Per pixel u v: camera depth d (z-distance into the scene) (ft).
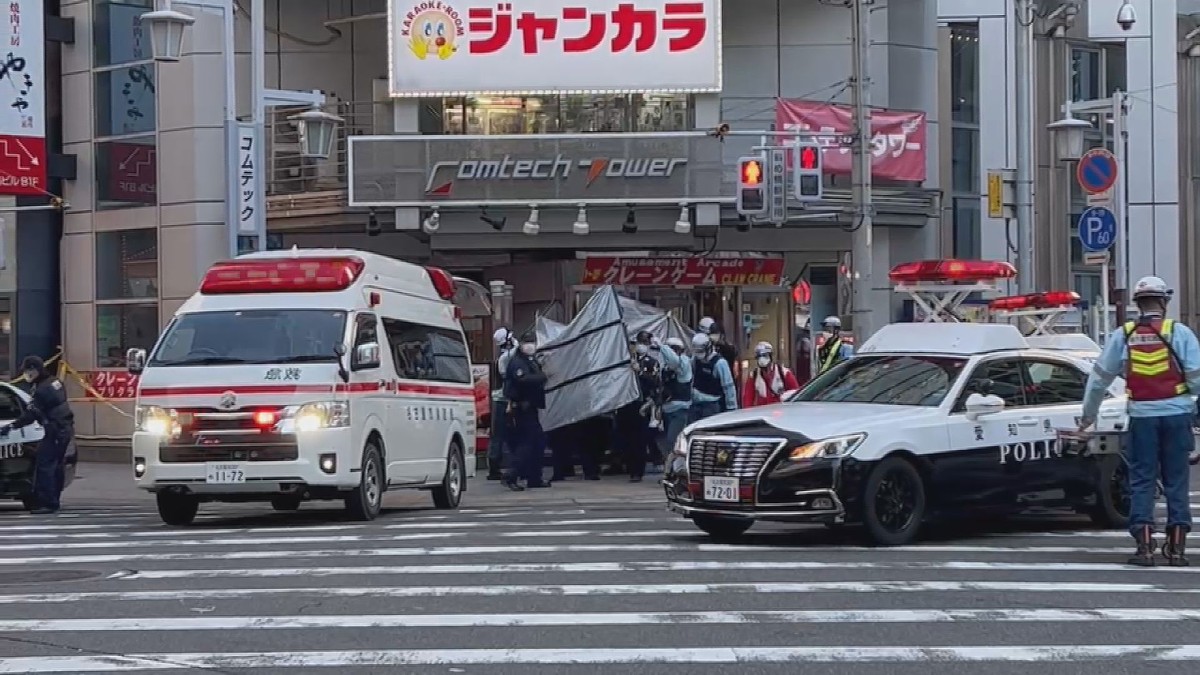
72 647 27.27
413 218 83.82
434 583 34.22
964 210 112.98
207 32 88.94
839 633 27.86
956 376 42.34
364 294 51.65
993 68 114.21
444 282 61.26
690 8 83.41
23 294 94.58
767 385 70.23
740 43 90.94
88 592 33.73
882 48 91.50
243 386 48.01
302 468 47.55
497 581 34.40
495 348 82.64
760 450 39.09
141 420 48.62
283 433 47.60
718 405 66.44
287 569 37.06
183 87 89.30
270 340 49.21
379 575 35.65
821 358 70.74
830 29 90.63
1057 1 113.09
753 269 88.28
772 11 90.84
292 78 90.84
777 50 90.84
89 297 93.50
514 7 83.51
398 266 56.34
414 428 54.85
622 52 83.46
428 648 26.81
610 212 84.53
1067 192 119.44
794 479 38.58
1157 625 28.53
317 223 85.81
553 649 26.61
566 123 85.20
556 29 83.61
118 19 92.22
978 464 41.50
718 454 39.78
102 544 44.39
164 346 49.78
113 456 91.56
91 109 93.20
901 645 26.76
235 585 34.40
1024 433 42.63
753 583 33.73
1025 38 79.10
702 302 89.71
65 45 94.07
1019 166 79.15
